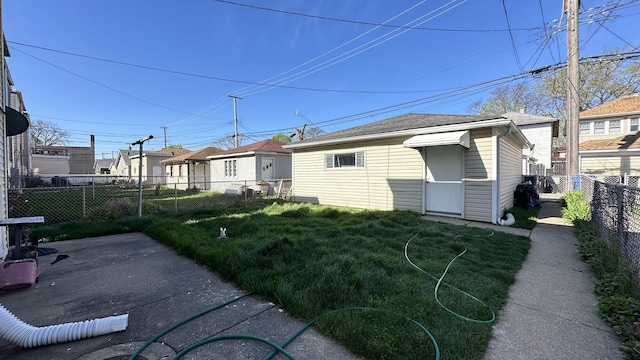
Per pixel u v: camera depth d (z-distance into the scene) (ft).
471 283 9.69
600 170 55.42
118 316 7.36
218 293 9.41
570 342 6.62
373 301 8.15
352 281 9.30
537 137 64.44
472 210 22.85
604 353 6.22
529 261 12.86
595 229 16.90
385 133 26.91
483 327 7.06
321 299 8.16
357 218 22.12
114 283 10.36
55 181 69.87
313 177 35.19
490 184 21.94
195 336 6.86
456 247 14.12
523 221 22.12
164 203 36.22
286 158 56.70
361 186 30.14
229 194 48.37
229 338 6.75
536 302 8.74
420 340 6.30
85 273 11.41
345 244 14.32
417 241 15.26
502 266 11.78
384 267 11.01
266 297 8.96
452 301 8.29
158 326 7.35
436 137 22.84
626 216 11.07
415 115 34.60
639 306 7.36
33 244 14.38
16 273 9.80
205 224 20.21
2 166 13.79
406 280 9.81
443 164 24.56
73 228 19.33
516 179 32.14
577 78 36.63
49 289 9.82
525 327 7.28
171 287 9.96
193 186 64.54
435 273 10.63
